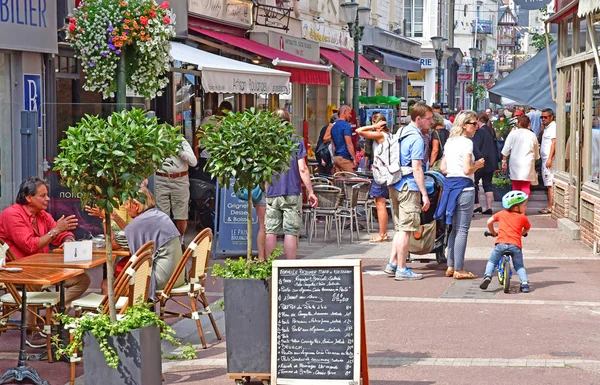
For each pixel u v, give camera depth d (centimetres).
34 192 945
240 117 802
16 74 1348
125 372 648
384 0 4203
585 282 1202
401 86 4862
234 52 2086
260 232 1333
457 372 802
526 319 996
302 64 2045
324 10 3206
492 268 1145
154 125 678
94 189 673
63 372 834
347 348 708
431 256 1335
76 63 1512
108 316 668
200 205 1600
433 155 1795
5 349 903
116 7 1290
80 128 664
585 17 1505
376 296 1127
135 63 1330
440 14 5934
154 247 913
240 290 739
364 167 2162
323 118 3247
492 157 2025
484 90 7719
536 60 2322
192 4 1973
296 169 1185
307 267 718
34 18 1348
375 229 1792
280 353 714
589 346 883
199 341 936
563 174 1827
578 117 1661
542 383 767
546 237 1633
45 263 856
